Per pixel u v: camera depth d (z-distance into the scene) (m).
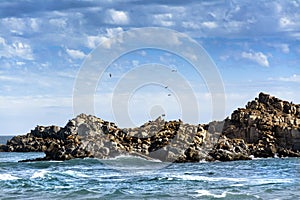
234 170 53.22
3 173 51.16
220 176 46.84
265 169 54.78
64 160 65.31
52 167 57.19
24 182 41.75
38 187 39.03
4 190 37.53
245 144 73.62
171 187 38.41
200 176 46.38
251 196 33.78
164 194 34.56
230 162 63.97
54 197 34.28
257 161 66.56
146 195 34.44
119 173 49.19
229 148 68.81
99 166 55.62
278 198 33.31
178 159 58.03
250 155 72.88
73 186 39.53
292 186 39.06
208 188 37.81
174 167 55.66
